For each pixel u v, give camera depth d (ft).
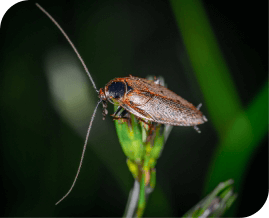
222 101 0.26
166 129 0.23
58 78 0.26
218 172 0.25
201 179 0.27
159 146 0.23
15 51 0.27
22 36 0.27
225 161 0.25
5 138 0.26
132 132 0.23
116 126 0.23
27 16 0.27
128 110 0.25
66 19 0.27
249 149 0.25
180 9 0.26
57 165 0.27
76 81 0.26
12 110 0.27
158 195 0.26
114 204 0.26
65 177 0.27
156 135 0.23
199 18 0.26
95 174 0.27
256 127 0.25
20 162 0.26
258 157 0.25
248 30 0.27
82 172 0.27
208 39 0.26
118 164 0.26
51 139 0.27
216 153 0.25
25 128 0.27
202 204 0.23
